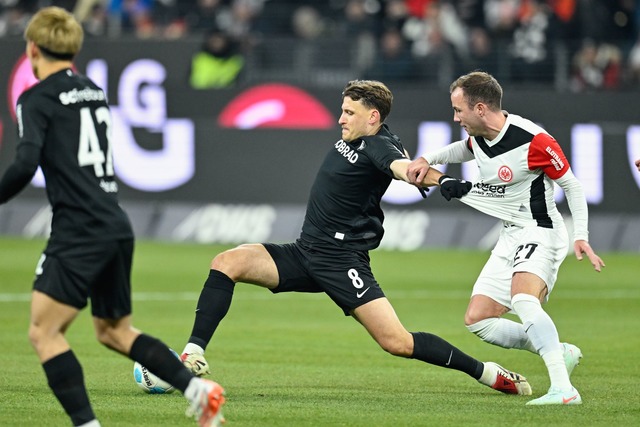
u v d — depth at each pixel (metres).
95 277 18.53
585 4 78.88
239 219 70.62
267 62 78.75
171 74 72.81
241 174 70.94
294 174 70.56
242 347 34.16
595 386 26.73
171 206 71.62
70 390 18.48
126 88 72.56
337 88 72.44
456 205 70.31
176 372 18.94
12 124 72.81
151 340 19.22
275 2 86.62
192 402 18.42
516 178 25.00
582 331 38.50
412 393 25.66
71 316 18.56
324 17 86.19
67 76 19.03
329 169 25.38
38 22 18.98
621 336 37.22
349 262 25.16
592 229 68.38
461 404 23.89
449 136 69.94
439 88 71.69
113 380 27.02
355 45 77.81
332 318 42.41
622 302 47.19
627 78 77.75
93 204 18.55
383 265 60.78
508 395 25.53
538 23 78.00
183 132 71.62
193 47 72.94
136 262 59.94
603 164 68.19
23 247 66.25
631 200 68.31
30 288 49.44
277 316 42.84
